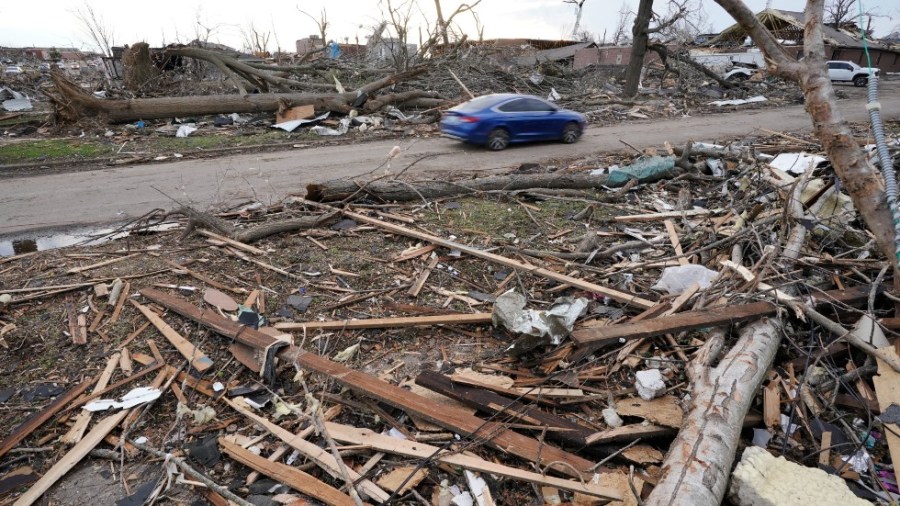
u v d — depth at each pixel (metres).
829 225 6.91
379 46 25.83
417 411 3.86
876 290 5.37
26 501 3.31
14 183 10.55
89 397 4.21
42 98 22.91
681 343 4.93
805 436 4.04
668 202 9.45
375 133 16.27
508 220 8.29
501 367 4.64
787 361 4.78
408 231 7.31
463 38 23.69
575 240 7.65
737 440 3.49
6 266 6.37
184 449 3.75
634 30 23.53
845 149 3.58
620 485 3.38
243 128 16.64
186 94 20.50
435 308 5.64
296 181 10.64
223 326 4.89
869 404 4.23
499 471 3.40
